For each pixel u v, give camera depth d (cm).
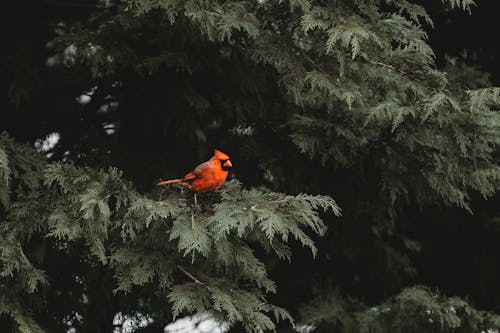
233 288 904
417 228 1617
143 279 861
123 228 838
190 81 1160
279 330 1426
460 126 988
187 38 1057
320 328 1387
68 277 1148
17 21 1245
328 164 1197
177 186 903
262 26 995
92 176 895
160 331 1338
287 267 1522
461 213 1573
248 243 1341
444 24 1416
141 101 1187
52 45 1291
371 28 934
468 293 1641
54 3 1249
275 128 1191
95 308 1207
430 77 984
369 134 1080
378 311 1373
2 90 1152
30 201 915
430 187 1124
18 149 963
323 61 984
